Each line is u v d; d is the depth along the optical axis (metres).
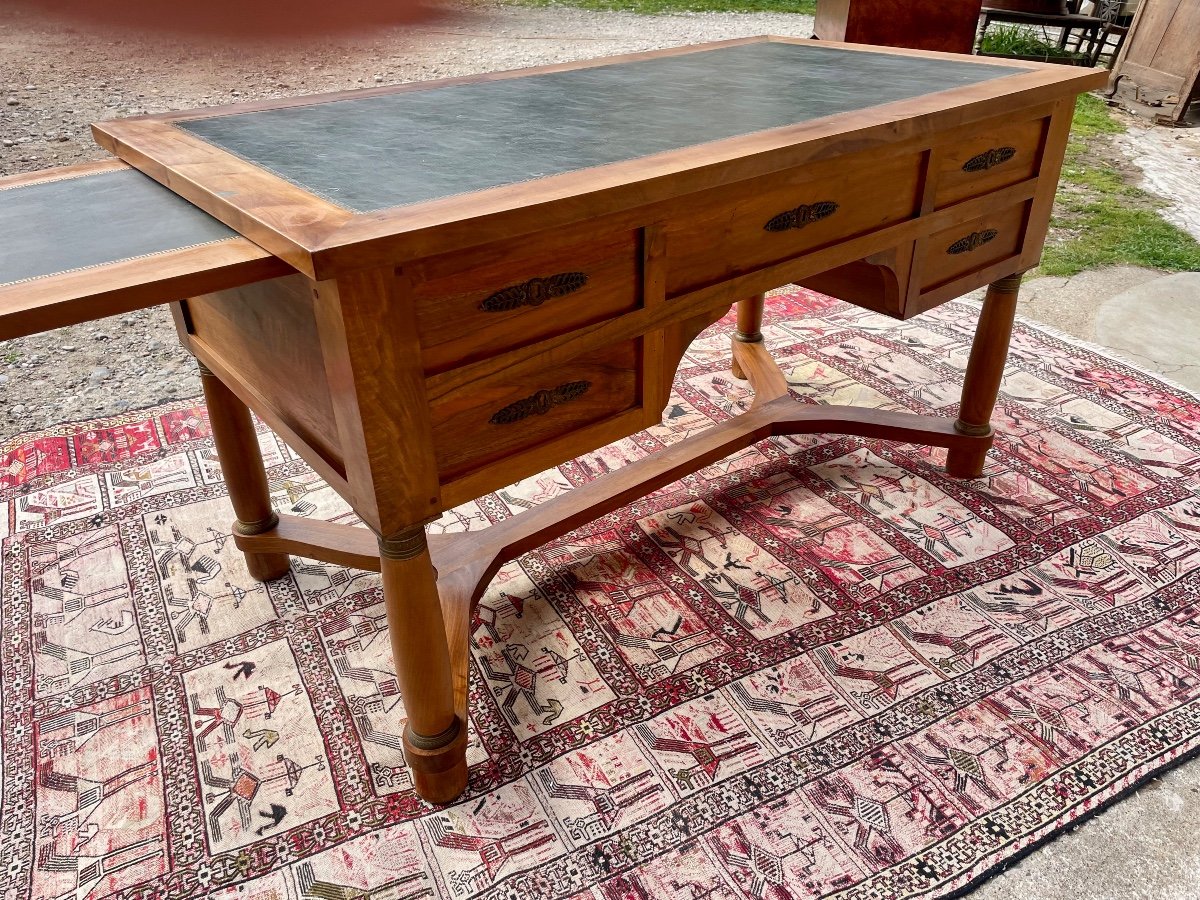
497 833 1.39
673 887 1.30
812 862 1.33
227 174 1.22
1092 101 5.97
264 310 1.24
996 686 1.63
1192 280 3.39
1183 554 1.96
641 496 1.99
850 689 1.64
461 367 1.14
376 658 1.73
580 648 1.75
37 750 1.55
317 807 1.44
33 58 6.50
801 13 8.37
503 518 2.17
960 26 4.08
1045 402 2.56
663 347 1.39
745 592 1.88
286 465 2.36
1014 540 2.01
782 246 1.47
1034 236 1.95
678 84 1.83
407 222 1.00
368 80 5.75
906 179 1.62
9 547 2.04
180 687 1.67
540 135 1.42
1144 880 1.31
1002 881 1.31
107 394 2.75
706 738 1.55
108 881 1.33
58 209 1.21
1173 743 1.51
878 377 2.73
